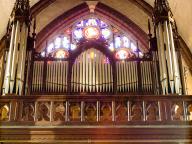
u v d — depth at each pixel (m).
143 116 16.39
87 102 16.59
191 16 21.59
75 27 24.88
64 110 16.47
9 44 19.42
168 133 15.92
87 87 20.06
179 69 19.12
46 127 15.89
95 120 16.22
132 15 24.64
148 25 22.41
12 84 17.59
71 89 20.03
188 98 16.73
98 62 20.73
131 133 15.91
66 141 15.80
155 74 20.09
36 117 16.30
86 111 16.45
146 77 20.20
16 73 18.02
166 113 16.44
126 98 16.69
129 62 20.70
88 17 25.20
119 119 16.36
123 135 15.89
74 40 24.50
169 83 18.17
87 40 21.59
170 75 18.27
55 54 23.92
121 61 20.77
